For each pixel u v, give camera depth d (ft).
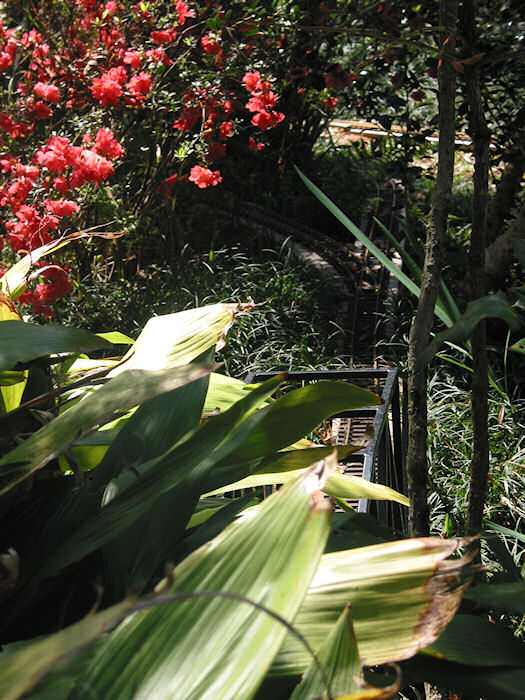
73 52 21.04
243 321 18.16
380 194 27.07
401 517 9.09
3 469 3.10
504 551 4.42
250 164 26.86
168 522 3.37
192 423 3.88
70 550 3.14
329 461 2.80
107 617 1.92
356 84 19.60
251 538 2.66
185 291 19.90
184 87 20.74
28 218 15.16
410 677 2.98
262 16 19.93
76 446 4.24
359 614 2.80
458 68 5.97
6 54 19.57
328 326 19.72
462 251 21.72
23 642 2.68
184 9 19.86
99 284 20.01
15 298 6.28
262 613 2.43
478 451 6.25
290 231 25.09
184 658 2.38
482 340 6.09
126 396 3.19
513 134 18.93
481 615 3.49
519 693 2.84
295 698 2.47
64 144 15.89
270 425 3.66
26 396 4.66
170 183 21.36
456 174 30.42
